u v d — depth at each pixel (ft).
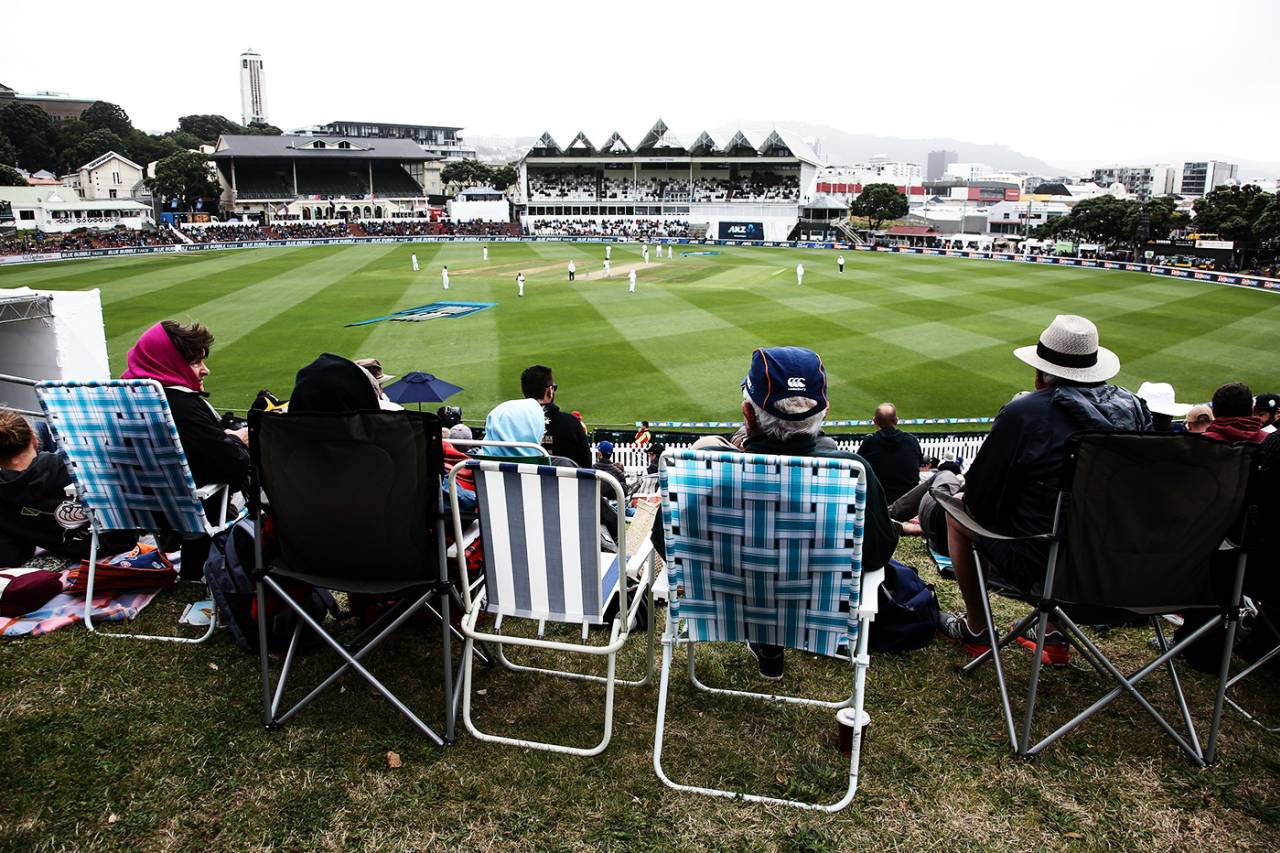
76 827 9.84
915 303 117.29
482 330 93.91
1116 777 11.14
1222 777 11.15
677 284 140.36
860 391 67.56
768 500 10.18
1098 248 261.65
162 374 15.99
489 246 251.19
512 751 11.57
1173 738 11.64
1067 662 14.12
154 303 114.62
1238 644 14.06
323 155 343.26
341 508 11.31
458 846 9.74
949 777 11.10
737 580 10.83
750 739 11.97
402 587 11.48
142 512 14.25
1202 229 237.86
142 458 13.66
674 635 11.12
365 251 223.71
